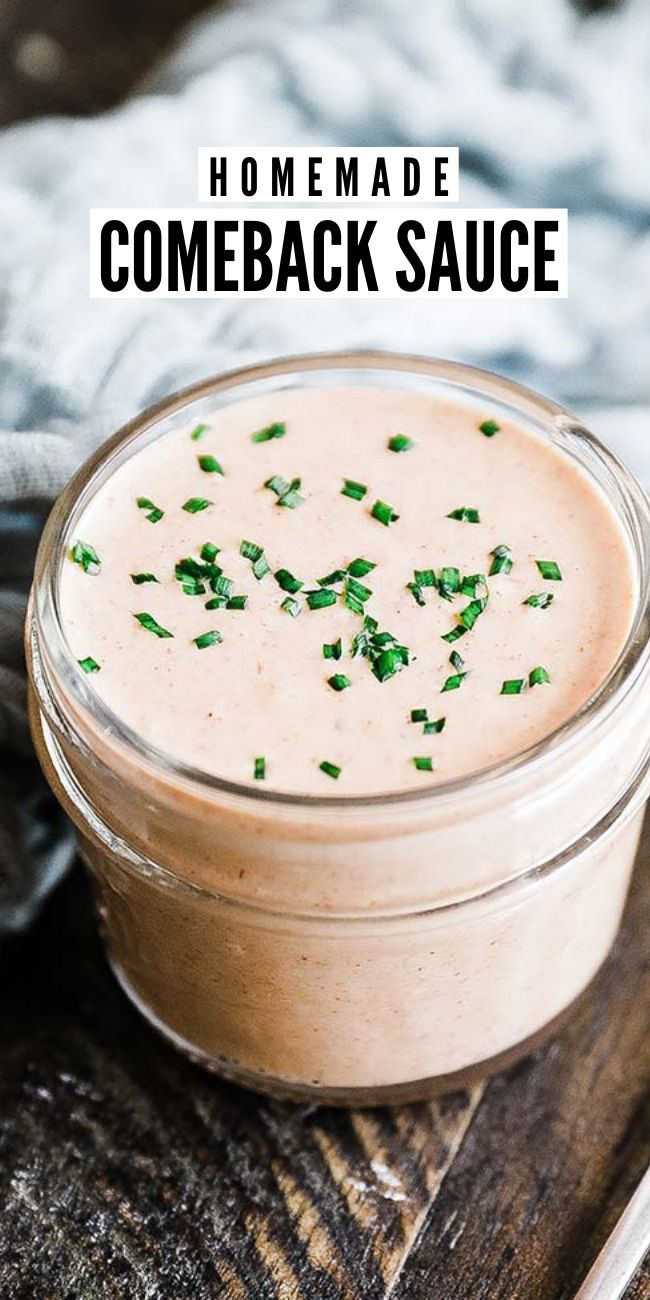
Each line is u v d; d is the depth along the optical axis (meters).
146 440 0.31
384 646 0.28
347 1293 0.30
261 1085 0.31
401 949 0.28
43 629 0.28
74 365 0.35
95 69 0.45
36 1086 0.32
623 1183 0.31
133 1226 0.30
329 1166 0.31
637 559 0.29
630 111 0.41
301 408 0.32
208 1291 0.30
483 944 0.28
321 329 0.38
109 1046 0.32
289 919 0.28
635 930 0.33
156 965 0.30
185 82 0.42
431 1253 0.30
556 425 0.31
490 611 0.29
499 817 0.27
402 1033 0.30
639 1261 0.29
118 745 0.27
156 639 0.29
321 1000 0.29
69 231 0.39
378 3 0.42
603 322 0.39
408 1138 0.31
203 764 0.27
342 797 0.26
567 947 0.30
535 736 0.28
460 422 0.31
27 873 0.33
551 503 0.30
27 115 0.45
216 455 0.31
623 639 0.29
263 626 0.29
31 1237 0.30
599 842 0.29
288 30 0.42
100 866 0.29
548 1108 0.32
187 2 0.47
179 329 0.36
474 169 0.41
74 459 0.34
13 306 0.36
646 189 0.40
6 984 0.33
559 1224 0.30
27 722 0.33
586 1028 0.32
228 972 0.29
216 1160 0.31
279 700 0.28
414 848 0.27
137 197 0.39
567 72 0.41
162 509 0.30
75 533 0.30
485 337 0.39
